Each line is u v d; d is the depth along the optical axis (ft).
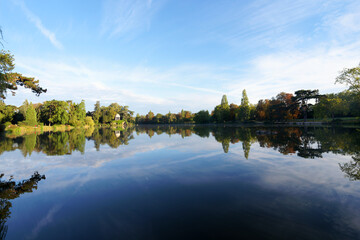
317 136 58.95
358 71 99.19
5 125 121.29
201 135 77.71
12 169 26.78
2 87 40.24
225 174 22.18
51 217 13.26
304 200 14.78
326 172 22.06
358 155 30.68
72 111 226.58
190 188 17.94
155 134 94.48
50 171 25.52
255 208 13.61
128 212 13.52
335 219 11.95
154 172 23.82
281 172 22.47
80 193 17.51
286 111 212.23
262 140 52.95
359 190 16.57
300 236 10.24
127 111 441.68
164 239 10.22
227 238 10.14
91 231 11.28
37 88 77.61
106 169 25.90
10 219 13.14
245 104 247.29
